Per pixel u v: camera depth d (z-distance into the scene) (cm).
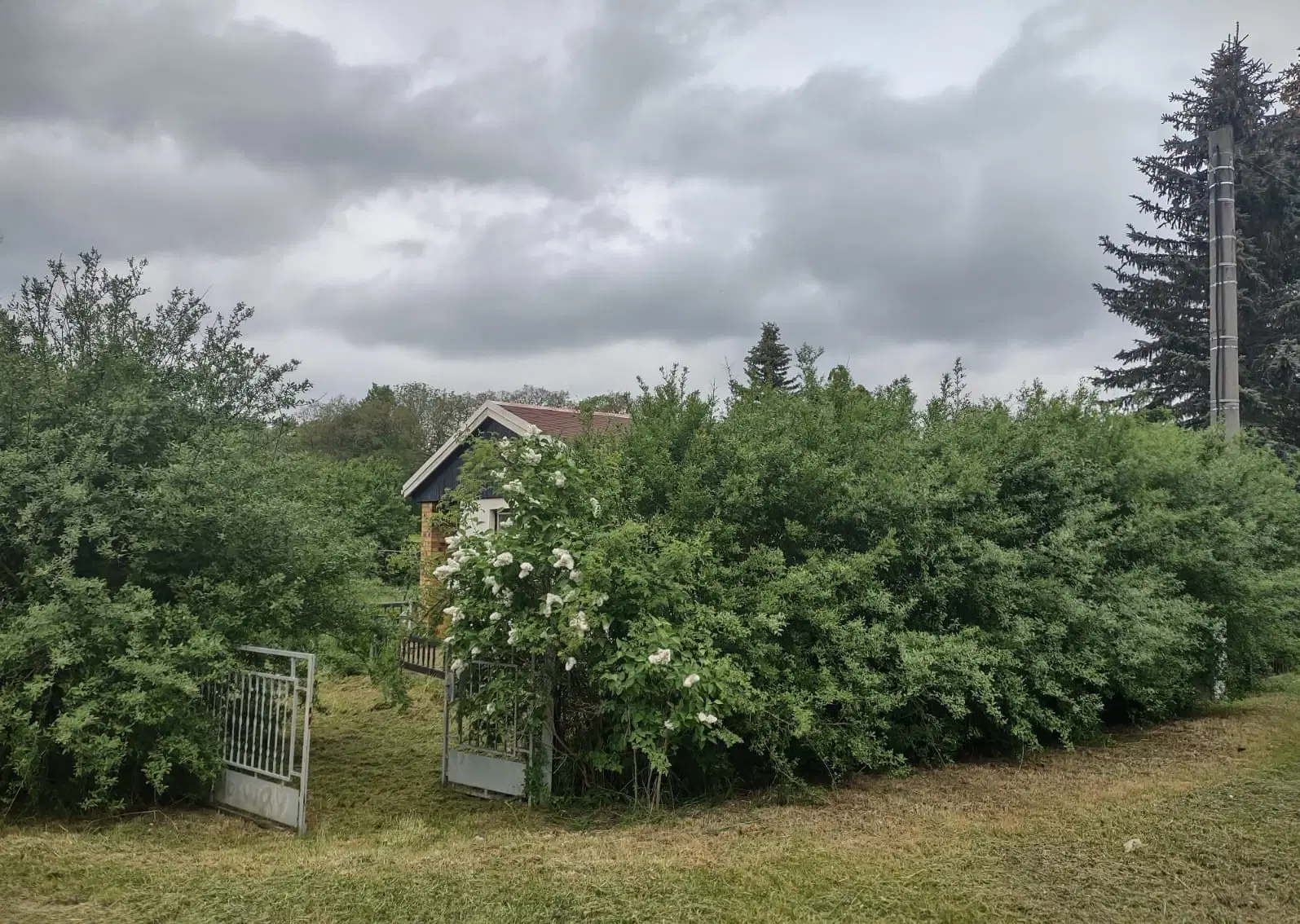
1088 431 965
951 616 757
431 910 416
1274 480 1112
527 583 614
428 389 4300
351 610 723
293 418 775
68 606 570
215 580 654
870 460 756
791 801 621
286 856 510
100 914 413
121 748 562
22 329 668
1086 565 794
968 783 665
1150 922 407
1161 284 2492
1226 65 2472
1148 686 855
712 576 643
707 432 714
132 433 645
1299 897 433
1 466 595
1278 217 2409
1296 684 1192
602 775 643
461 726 692
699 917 411
